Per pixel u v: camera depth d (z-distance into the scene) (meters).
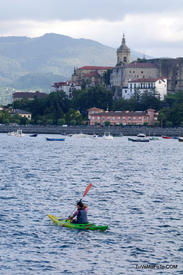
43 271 121.56
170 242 142.12
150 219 166.38
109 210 179.00
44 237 145.25
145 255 132.12
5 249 134.75
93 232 150.62
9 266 124.00
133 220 164.75
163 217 169.25
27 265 124.88
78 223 156.62
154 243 141.25
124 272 121.69
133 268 123.88
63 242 141.38
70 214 172.00
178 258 130.25
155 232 151.25
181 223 161.62
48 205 185.88
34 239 143.38
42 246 137.88
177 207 185.62
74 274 120.12
